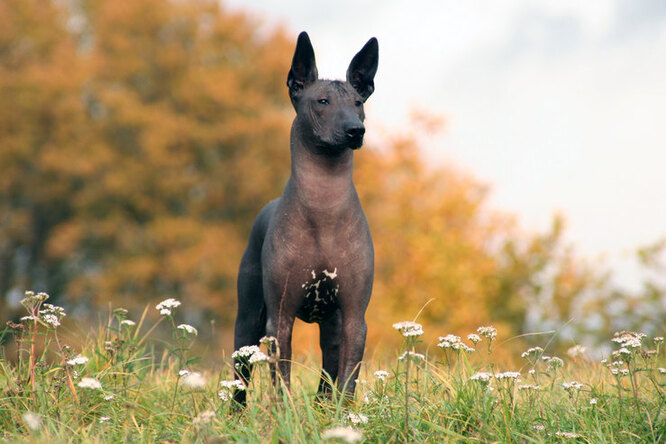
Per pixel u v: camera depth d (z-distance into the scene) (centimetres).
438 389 439
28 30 2316
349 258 470
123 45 2288
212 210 2328
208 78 2231
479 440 365
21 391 423
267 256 480
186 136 2208
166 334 971
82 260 2345
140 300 2108
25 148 2150
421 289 1745
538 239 1889
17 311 2248
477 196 1958
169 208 2314
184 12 2388
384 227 1975
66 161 2130
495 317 1823
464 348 446
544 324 1816
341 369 471
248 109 2283
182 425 401
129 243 2191
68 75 2180
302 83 496
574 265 1878
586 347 605
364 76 514
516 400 425
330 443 328
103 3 2411
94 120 2292
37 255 2348
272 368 462
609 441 377
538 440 368
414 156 1972
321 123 467
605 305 1719
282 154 2272
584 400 449
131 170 2181
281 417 345
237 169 2203
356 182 2069
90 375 467
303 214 468
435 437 371
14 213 2262
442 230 1812
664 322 1593
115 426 400
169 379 531
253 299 552
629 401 435
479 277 1756
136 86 2372
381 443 363
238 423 390
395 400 417
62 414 400
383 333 1680
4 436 382
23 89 2156
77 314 2116
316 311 493
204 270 2089
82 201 2216
